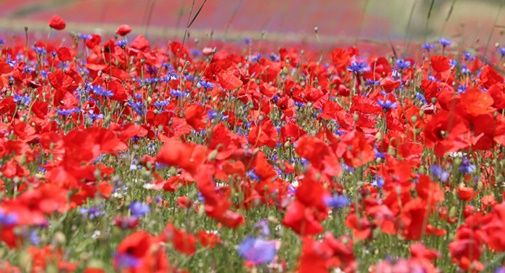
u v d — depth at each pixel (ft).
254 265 18.74
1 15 154.92
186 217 21.01
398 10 126.31
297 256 19.48
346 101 36.68
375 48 73.41
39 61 40.34
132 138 28.22
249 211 22.90
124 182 25.67
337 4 131.64
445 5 68.44
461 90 34.37
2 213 15.60
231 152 21.49
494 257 20.88
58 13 157.69
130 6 155.43
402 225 18.62
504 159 26.68
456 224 22.65
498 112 27.81
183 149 19.10
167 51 44.75
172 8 150.82
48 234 19.38
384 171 22.30
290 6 133.90
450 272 21.03
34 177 22.00
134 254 15.35
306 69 41.37
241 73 34.06
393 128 27.45
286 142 27.86
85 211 20.58
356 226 18.66
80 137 19.49
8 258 18.21
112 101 32.42
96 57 36.83
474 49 48.78
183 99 33.91
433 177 23.36
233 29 128.77
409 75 39.50
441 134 21.91
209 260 19.94
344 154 20.70
